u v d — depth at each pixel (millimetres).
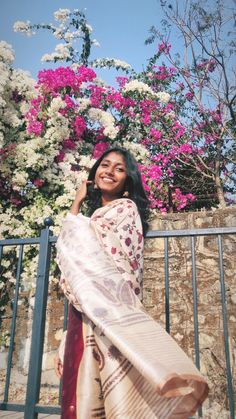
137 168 2023
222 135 7758
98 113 6047
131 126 6582
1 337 4668
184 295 4523
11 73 5820
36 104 5570
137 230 1624
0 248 2711
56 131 5457
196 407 1172
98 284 1358
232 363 4047
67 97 5652
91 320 1303
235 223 4727
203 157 7980
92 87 6285
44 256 2480
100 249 1462
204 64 8164
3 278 4875
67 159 5605
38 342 2266
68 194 5203
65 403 1335
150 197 6355
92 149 6133
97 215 1605
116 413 1189
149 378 1083
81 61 7160
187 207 7828
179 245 4730
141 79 8367
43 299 2377
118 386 1230
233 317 4273
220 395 3914
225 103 7793
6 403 2344
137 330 1241
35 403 2150
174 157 7672
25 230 5035
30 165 5238
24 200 5352
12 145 5418
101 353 1315
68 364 1396
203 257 4633
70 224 1569
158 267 4699
